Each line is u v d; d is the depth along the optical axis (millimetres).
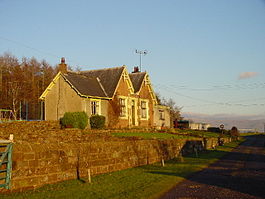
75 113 28391
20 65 67375
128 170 17516
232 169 18688
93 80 36875
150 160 21422
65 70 34125
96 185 12727
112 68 38875
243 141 59406
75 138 21188
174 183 13688
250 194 11391
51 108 34219
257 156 28016
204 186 13031
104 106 34625
